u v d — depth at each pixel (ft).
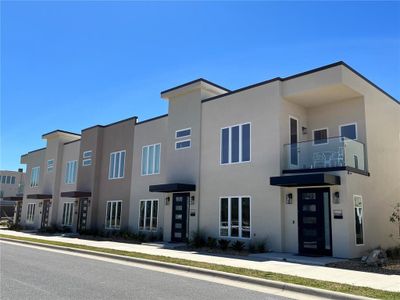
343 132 54.60
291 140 54.19
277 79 53.62
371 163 52.34
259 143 54.24
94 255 48.73
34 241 64.80
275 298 24.79
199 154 62.69
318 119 57.47
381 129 57.00
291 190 49.98
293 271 34.55
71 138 110.22
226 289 27.40
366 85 53.98
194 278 32.01
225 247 52.37
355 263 39.78
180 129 67.10
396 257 48.70
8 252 49.52
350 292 25.29
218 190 58.59
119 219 80.79
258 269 35.09
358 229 46.26
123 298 23.47
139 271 35.27
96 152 90.38
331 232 45.39
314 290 26.18
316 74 50.55
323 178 43.60
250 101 56.59
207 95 65.67
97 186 89.35
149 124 77.97
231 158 57.67
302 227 48.26
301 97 53.83
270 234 50.67
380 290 26.04
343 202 44.96
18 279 29.40
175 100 69.21
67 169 103.86
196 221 60.54
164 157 72.64
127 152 82.53
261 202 52.44
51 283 27.94
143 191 75.92
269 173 52.16
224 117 59.93
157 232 70.13
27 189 123.13
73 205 96.48
